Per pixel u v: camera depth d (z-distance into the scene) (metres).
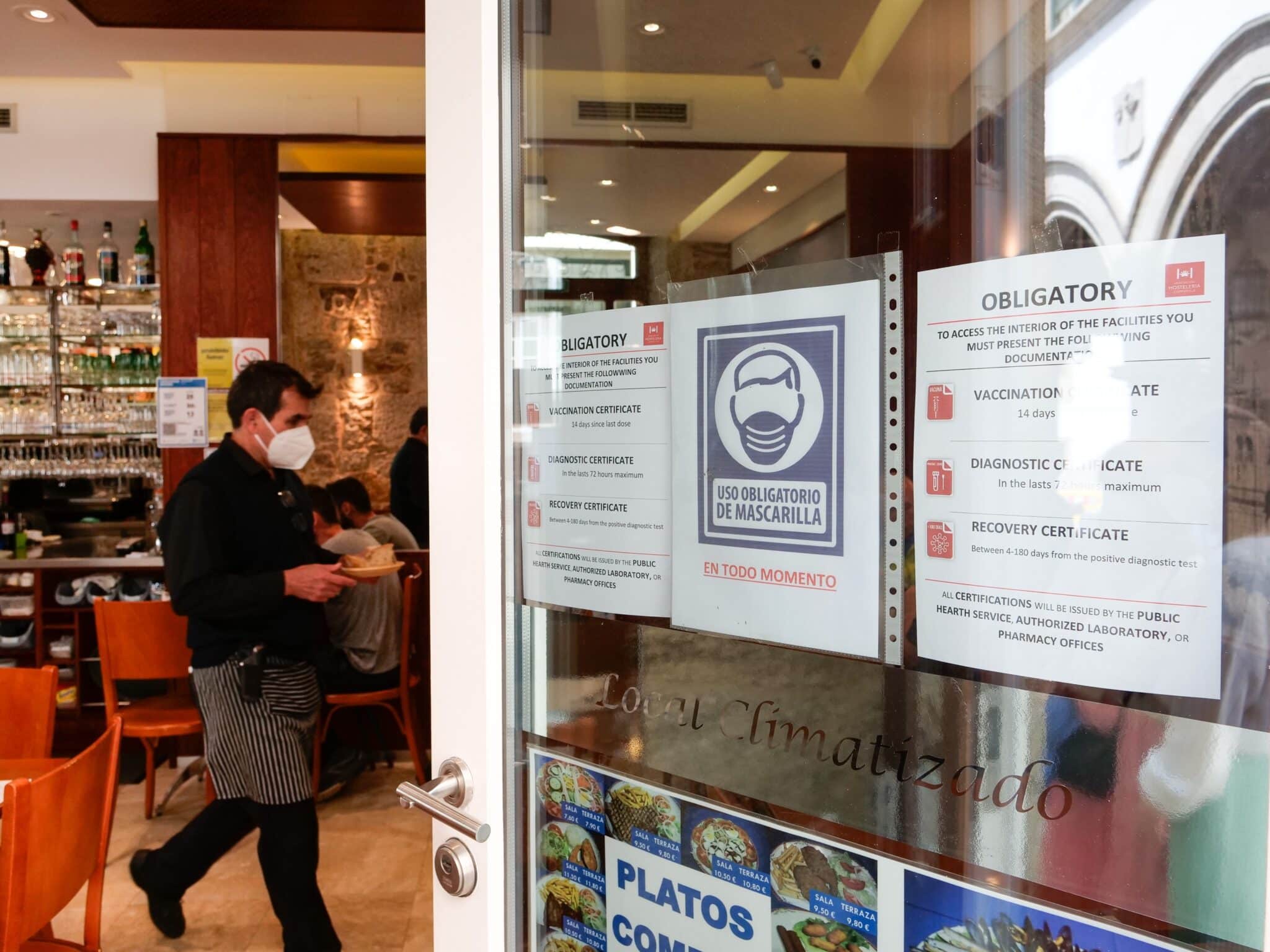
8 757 2.19
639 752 1.11
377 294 7.37
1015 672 0.84
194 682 2.35
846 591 0.95
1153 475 0.76
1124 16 0.75
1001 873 0.86
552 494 1.16
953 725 0.88
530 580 1.16
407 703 3.80
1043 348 0.81
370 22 3.77
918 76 0.87
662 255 1.06
